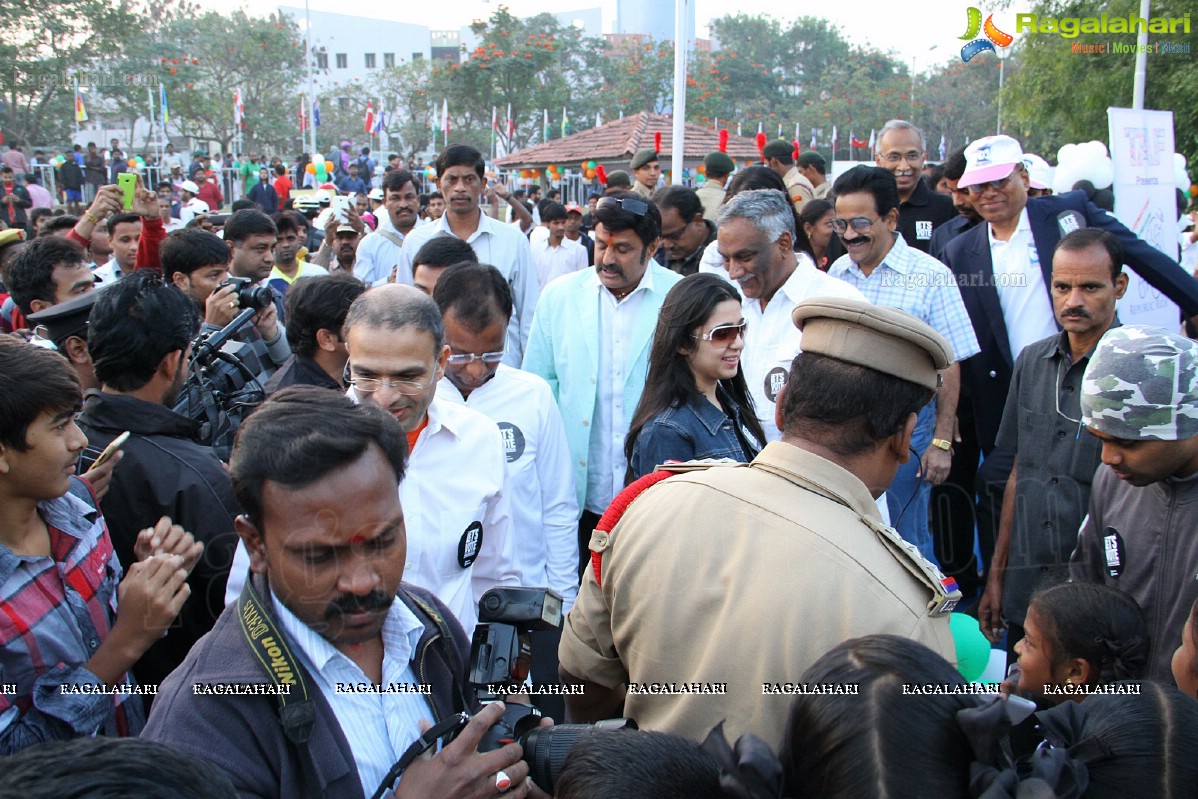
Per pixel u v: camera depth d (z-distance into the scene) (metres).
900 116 35.62
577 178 18.34
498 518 2.51
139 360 2.43
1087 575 2.50
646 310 3.89
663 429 2.75
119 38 26.17
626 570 1.74
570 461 3.14
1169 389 2.03
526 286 5.47
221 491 2.41
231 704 1.34
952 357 1.68
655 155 8.46
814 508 1.62
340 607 1.36
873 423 1.65
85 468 2.37
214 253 4.24
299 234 6.21
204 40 34.00
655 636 1.66
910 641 1.25
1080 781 1.25
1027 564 3.14
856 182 4.09
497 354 2.93
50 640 1.90
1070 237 3.22
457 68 32.09
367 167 24.20
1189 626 1.83
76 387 1.88
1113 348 2.11
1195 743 1.32
